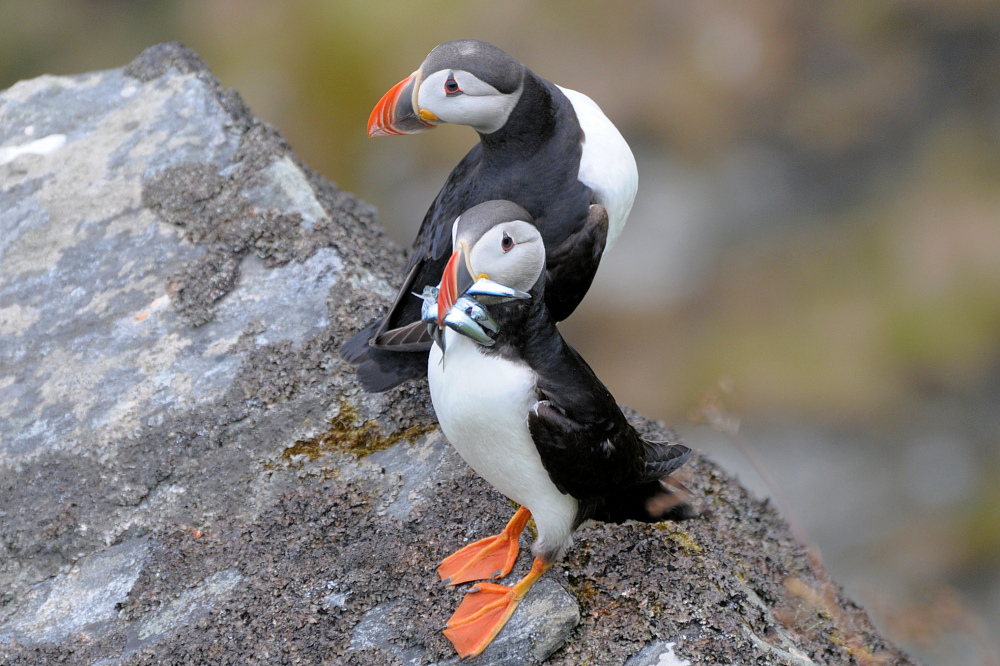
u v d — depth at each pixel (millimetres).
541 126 8461
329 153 23625
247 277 9711
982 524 19938
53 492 8570
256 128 11016
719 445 18328
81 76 11617
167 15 25922
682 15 25953
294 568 7801
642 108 25359
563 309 8906
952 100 26078
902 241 24328
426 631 7164
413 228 23312
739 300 23766
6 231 10297
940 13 26062
